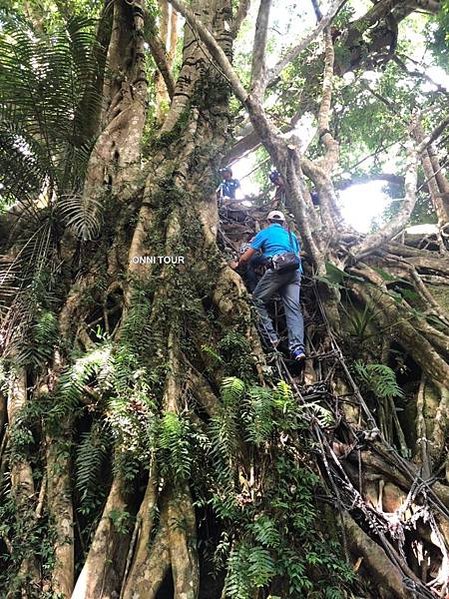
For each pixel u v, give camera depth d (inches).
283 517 139.4
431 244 297.7
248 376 170.4
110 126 263.3
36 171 225.6
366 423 182.1
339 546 141.6
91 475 146.7
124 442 145.6
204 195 243.1
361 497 157.9
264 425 148.0
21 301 190.5
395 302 225.0
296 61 424.8
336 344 209.0
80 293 194.9
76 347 177.5
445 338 209.9
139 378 156.6
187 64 301.1
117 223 218.4
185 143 259.0
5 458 154.2
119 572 133.5
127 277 195.5
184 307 185.6
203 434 150.7
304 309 228.5
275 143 233.1
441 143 423.5
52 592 127.7
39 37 224.1
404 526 154.9
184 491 142.6
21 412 156.9
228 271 203.3
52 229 221.0
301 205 237.5
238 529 137.6
